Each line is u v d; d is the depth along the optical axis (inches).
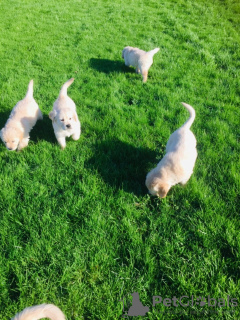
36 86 222.4
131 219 124.4
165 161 131.0
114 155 156.9
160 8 401.7
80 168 148.6
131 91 216.2
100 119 184.5
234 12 386.0
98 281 105.0
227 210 124.0
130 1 430.3
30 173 147.3
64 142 161.5
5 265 108.7
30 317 77.9
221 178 138.0
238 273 102.9
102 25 342.6
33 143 168.1
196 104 198.8
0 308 97.7
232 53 275.3
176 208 128.7
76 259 109.2
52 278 105.3
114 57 267.6
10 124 156.7
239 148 158.1
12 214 125.6
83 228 121.0
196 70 240.5
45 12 388.2
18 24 344.5
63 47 287.9
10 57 266.2
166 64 251.8
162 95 207.6
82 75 237.0
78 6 410.3
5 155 158.7
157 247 113.5
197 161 151.3
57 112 150.2
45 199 133.1
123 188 138.0
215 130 173.2
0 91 211.8
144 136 169.9
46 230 118.8
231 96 205.8
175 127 177.3
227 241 111.7
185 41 300.2
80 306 97.5
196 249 111.3
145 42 296.0
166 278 104.5
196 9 395.2
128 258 111.3
